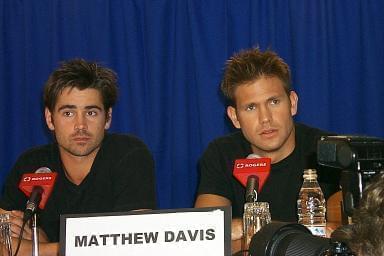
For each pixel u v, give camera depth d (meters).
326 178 5.63
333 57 7.90
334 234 1.95
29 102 8.00
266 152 5.59
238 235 4.87
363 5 7.85
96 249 3.76
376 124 7.86
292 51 7.83
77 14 7.96
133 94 7.86
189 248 3.68
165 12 7.91
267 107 5.36
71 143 5.67
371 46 7.85
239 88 5.41
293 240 2.13
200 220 3.70
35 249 4.73
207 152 6.00
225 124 7.77
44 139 7.98
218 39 7.80
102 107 5.75
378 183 1.76
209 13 7.81
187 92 7.93
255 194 4.61
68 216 3.80
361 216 1.76
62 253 3.76
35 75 8.00
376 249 1.71
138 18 7.97
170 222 3.73
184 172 7.86
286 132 5.43
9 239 4.57
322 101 7.74
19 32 8.06
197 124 7.91
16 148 8.02
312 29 7.76
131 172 5.80
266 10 7.89
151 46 7.85
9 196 6.09
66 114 5.66
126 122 7.93
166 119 7.93
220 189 5.77
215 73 7.80
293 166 5.67
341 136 3.03
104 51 7.91
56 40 7.94
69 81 5.61
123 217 3.77
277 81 5.36
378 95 7.86
